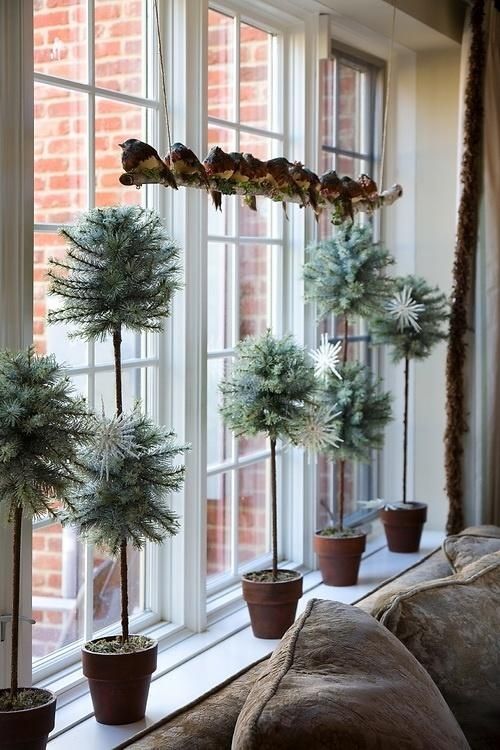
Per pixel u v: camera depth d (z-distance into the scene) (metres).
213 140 3.12
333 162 3.85
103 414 2.11
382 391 4.25
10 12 2.10
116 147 2.64
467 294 3.87
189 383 2.83
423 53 4.12
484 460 3.89
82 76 2.52
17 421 1.78
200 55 2.78
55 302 2.44
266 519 3.50
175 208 2.80
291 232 3.50
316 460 3.48
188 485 2.85
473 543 2.70
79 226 2.14
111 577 2.71
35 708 1.90
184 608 2.88
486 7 3.80
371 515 4.20
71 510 2.04
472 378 3.90
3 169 2.10
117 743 2.15
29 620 2.13
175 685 2.50
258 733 1.43
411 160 4.17
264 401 2.79
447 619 2.12
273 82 3.43
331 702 1.50
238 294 3.29
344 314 3.38
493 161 3.82
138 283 2.11
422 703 1.67
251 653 2.75
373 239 4.17
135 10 2.70
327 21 3.45
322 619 1.85
